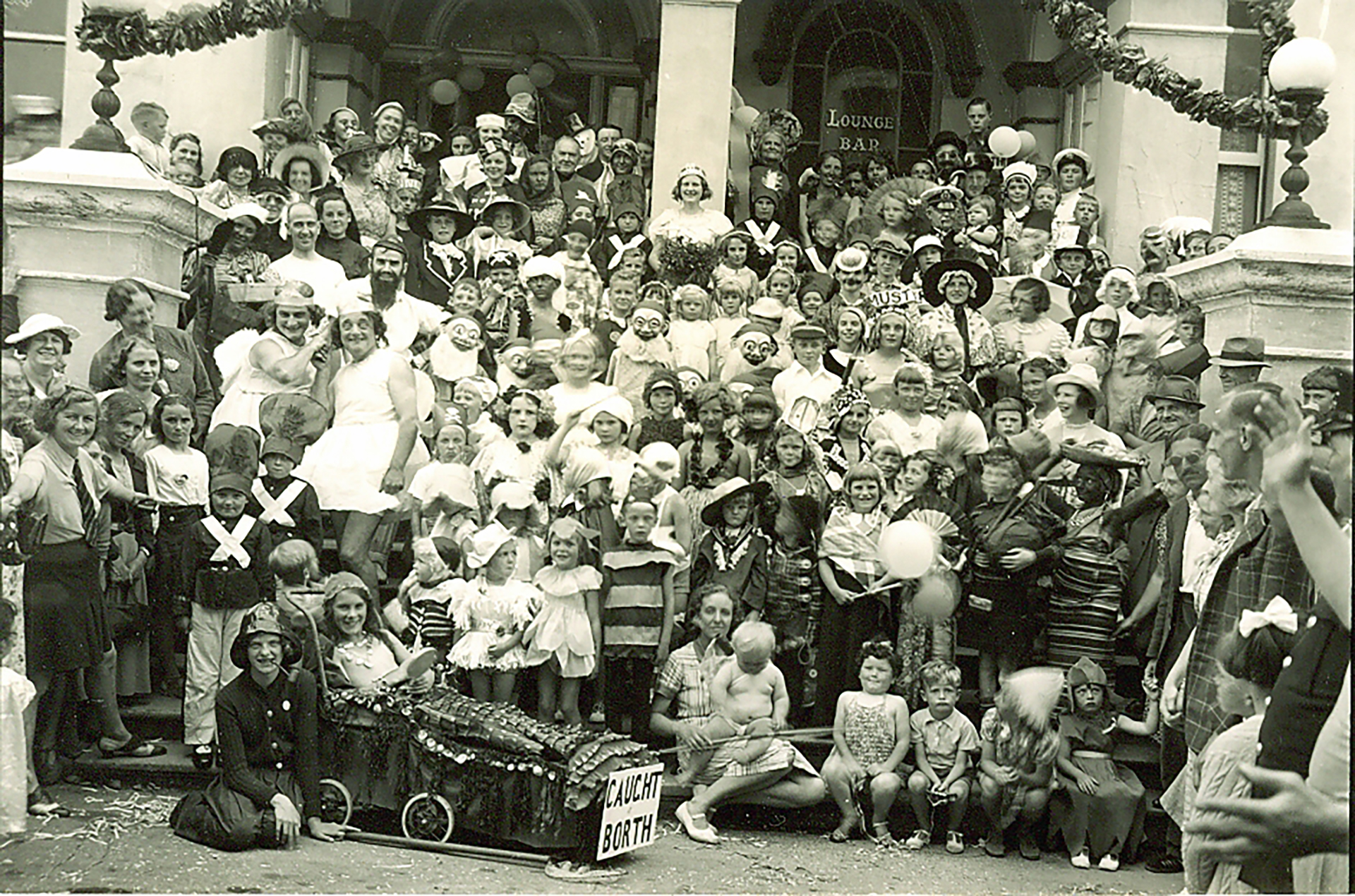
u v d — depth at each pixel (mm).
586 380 8508
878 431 8430
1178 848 6914
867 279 10727
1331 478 5547
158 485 7367
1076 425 8766
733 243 10508
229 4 8742
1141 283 10266
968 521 7637
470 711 6648
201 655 7023
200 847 6340
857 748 7121
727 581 7531
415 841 6586
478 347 9016
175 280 8875
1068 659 7496
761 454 8133
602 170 12422
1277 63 8742
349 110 11383
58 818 6512
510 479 7902
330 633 7016
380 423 7965
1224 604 6051
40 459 6688
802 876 6500
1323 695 5203
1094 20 9227
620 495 7957
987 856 7008
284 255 9359
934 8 14734
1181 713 6648
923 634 7484
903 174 14789
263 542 7160
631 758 6559
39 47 11422
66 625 6719
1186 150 12172
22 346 7293
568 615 7211
